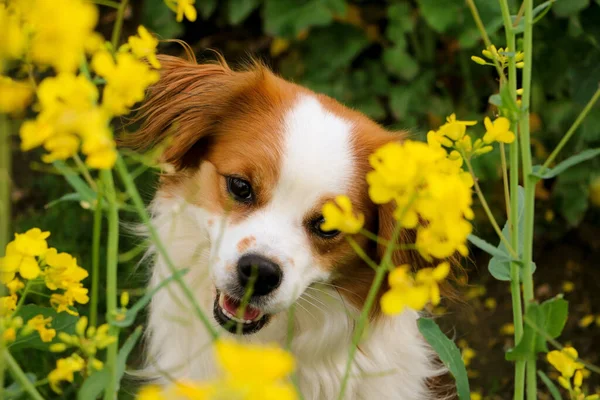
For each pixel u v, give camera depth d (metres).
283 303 2.69
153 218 3.19
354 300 3.01
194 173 3.00
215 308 2.88
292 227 2.76
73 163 3.99
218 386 1.08
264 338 3.10
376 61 5.13
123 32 5.59
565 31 4.71
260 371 1.05
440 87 5.05
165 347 3.15
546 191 5.06
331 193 2.75
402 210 1.58
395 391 3.15
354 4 5.15
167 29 5.19
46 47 1.39
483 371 4.45
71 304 2.01
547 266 5.00
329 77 5.09
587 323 4.52
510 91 2.06
